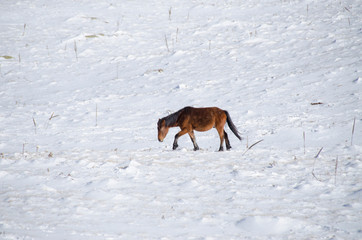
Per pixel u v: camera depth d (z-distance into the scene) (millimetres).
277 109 54625
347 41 79875
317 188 26750
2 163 34062
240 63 78000
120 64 83562
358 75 62594
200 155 37719
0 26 105250
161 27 105938
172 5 125188
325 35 86000
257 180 28875
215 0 127500
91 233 19125
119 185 27688
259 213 22281
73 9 120250
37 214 21547
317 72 66750
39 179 28766
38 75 78875
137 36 100000
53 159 34688
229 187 27266
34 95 69250
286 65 73188
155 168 32469
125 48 92750
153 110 59094
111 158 36438
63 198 24281
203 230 19984
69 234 18875
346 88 58781
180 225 20578
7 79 76875
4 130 50781
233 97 61375
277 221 20625
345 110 51031
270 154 37438
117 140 46219
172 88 68438
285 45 84375
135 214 22062
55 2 127625
